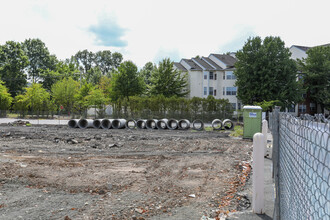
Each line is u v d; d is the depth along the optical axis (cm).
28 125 3133
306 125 204
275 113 415
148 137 1886
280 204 399
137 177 798
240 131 2239
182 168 930
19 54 6931
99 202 582
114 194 639
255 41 4172
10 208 543
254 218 473
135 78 5525
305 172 211
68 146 1475
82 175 814
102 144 1552
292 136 276
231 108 4419
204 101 4397
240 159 1079
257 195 496
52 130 2500
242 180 747
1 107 5512
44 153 1243
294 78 4072
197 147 1452
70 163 993
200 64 5538
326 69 4422
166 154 1238
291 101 4109
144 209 542
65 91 5638
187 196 625
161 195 633
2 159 1043
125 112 4453
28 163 980
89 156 1176
